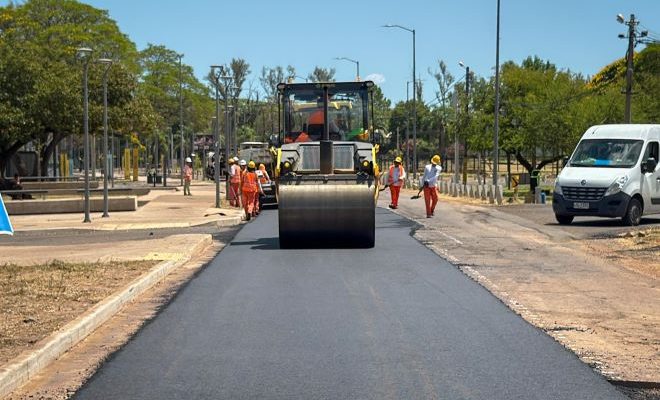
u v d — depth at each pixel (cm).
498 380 809
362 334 1020
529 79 6744
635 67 7344
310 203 1930
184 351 935
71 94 4800
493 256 1822
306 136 2255
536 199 4197
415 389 777
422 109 10838
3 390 755
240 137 10338
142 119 5703
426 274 1535
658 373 845
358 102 2267
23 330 991
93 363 888
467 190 4628
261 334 1022
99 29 6525
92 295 1254
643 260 1792
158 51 9519
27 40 5584
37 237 2633
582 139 2742
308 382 802
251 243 2159
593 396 758
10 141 4831
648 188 2630
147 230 2820
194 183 7800
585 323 1101
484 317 1130
